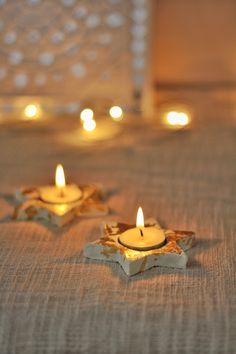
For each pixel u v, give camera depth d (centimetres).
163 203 59
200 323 43
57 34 84
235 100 89
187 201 60
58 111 87
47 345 43
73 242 52
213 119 81
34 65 85
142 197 61
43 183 64
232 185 63
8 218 57
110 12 83
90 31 84
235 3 92
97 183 63
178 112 82
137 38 84
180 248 49
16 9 83
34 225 55
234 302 45
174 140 75
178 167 67
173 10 93
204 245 52
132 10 83
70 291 46
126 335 43
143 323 43
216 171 66
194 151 71
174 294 45
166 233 51
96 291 46
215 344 43
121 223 53
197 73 96
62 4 83
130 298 45
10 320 44
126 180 64
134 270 47
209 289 46
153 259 48
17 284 47
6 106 87
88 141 75
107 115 84
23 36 84
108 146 74
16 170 67
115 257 49
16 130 80
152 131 78
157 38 94
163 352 43
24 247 52
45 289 46
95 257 50
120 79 86
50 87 86
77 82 86
